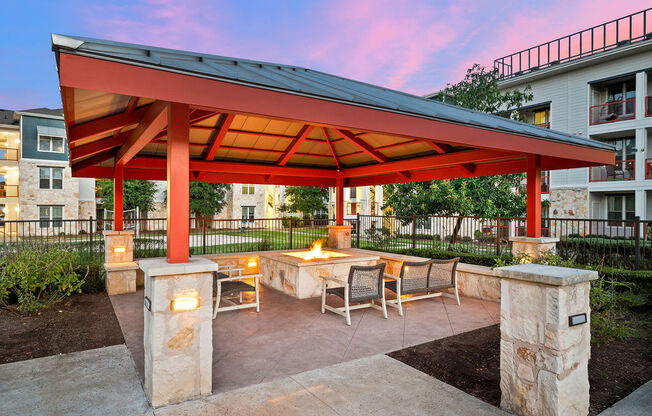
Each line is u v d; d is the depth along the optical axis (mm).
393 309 5562
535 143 4832
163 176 8219
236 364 3457
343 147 8242
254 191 32250
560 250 7055
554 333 2297
